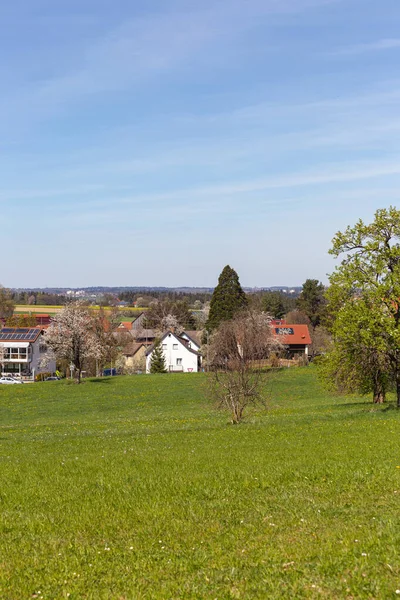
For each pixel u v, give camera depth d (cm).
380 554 1021
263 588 927
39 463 2253
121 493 1641
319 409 4259
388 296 3419
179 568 1048
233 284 11038
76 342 7931
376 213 3516
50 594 961
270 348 8306
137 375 8638
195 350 12600
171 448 2534
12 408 6131
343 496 1495
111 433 3431
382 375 3828
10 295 15400
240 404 3591
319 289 14438
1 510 1527
